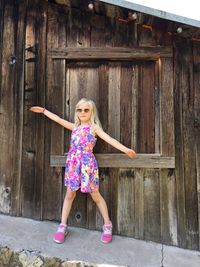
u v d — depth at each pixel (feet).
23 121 10.07
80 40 9.92
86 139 8.92
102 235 8.98
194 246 9.25
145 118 9.69
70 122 9.77
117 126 9.73
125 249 8.78
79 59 9.89
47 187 9.83
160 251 8.95
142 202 9.49
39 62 10.07
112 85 9.86
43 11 10.16
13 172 10.02
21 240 8.67
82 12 9.98
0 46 10.30
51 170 9.84
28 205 9.85
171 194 9.43
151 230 9.39
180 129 9.52
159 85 9.66
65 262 8.04
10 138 10.11
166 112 9.54
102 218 9.57
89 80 9.94
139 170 9.57
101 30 9.86
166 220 9.38
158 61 9.76
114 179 9.62
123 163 9.48
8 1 10.39
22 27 10.25
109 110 9.80
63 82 9.88
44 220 9.74
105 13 9.63
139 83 9.81
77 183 8.72
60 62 9.94
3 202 9.98
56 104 9.86
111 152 9.64
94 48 9.80
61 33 10.01
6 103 10.20
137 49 9.68
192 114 9.56
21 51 10.23
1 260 8.25
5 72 10.25
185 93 9.61
